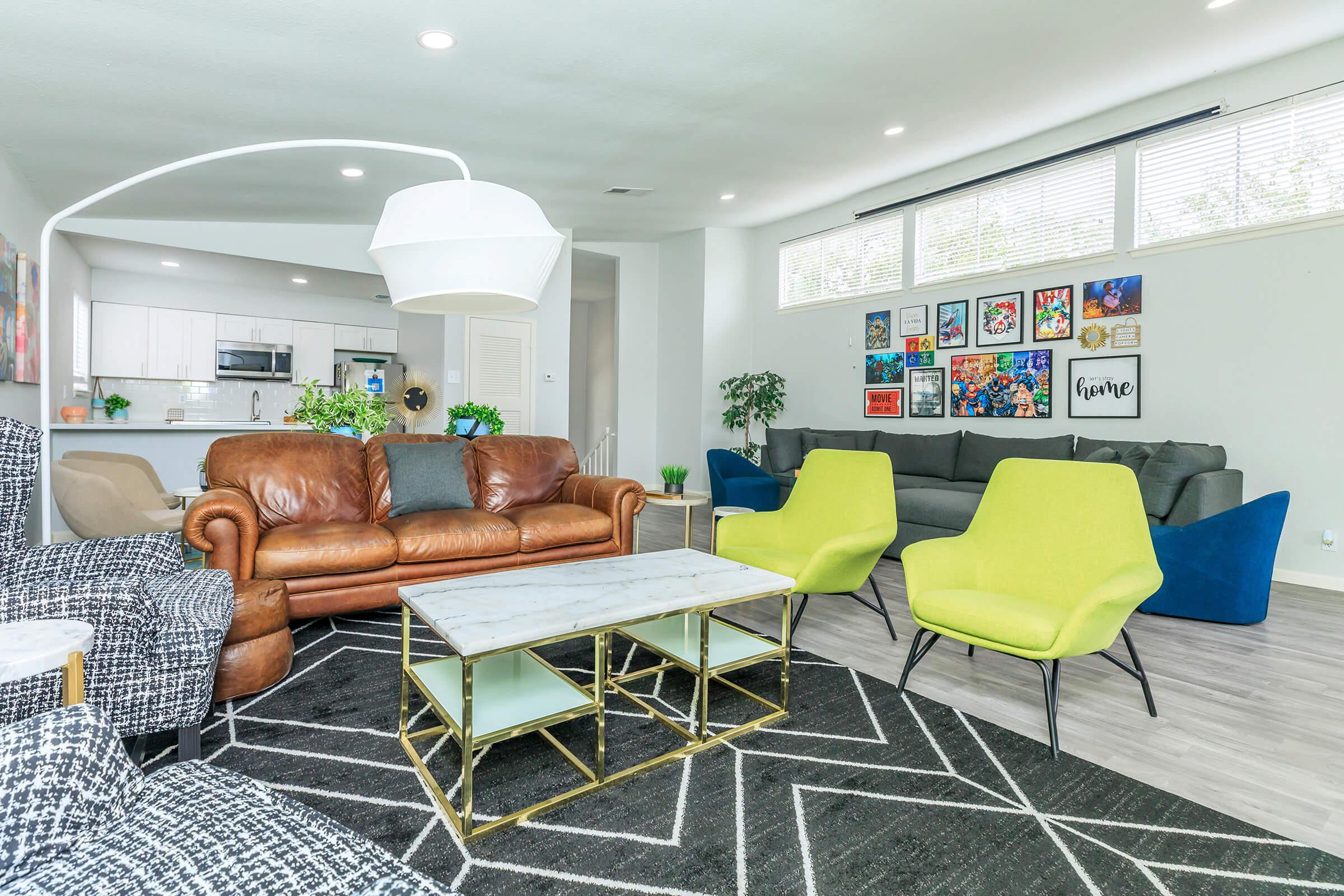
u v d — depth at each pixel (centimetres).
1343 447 392
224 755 194
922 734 213
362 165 415
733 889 141
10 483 192
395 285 147
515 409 692
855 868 148
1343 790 181
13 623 149
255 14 248
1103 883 143
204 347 662
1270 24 352
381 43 280
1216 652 291
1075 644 196
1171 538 347
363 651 283
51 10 234
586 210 629
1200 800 176
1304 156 400
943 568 249
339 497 352
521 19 274
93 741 99
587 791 177
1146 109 457
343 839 90
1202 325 443
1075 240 505
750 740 209
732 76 349
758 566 297
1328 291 394
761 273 773
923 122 446
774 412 731
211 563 281
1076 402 507
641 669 270
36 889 80
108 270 611
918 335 616
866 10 297
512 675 205
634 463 832
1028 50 351
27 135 339
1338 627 329
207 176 416
